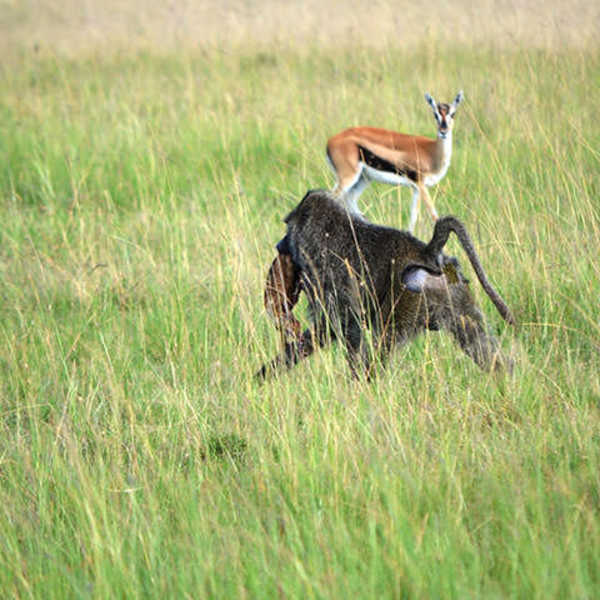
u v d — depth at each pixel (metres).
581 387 16.38
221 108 38.69
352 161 29.55
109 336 20.55
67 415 17.02
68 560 12.85
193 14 66.50
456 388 16.45
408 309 16.23
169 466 15.08
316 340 17.41
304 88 40.97
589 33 38.25
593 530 11.73
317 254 17.09
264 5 66.06
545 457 13.82
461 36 46.62
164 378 18.80
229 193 28.73
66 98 45.06
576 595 10.48
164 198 29.52
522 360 16.80
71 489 14.12
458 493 12.93
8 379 19.12
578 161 24.14
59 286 24.19
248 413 16.31
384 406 15.56
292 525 12.48
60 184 33.16
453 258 16.23
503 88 34.06
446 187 28.69
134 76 48.38
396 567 11.19
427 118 35.97
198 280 23.22
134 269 24.59
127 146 35.12
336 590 10.78
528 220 22.70
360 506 13.05
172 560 12.13
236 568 11.77
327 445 14.49
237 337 19.86
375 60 44.22
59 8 72.38
